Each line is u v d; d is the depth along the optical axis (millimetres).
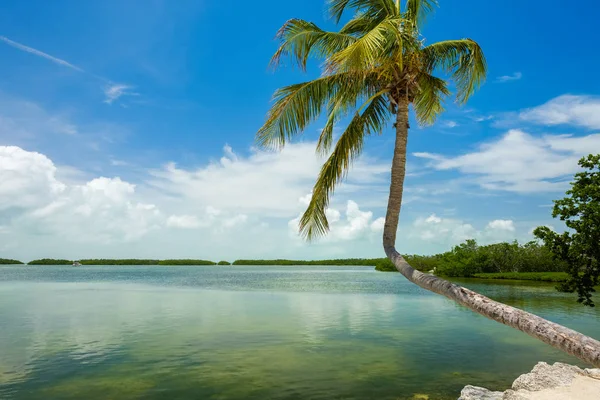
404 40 8992
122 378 11719
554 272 61625
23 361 13555
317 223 11258
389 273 120750
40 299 34094
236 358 13992
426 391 10688
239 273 117750
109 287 49656
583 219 15234
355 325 20828
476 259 70750
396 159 9297
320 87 9812
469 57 10758
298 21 9883
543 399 7895
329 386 11102
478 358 14000
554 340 5098
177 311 26188
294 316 23922
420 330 19312
